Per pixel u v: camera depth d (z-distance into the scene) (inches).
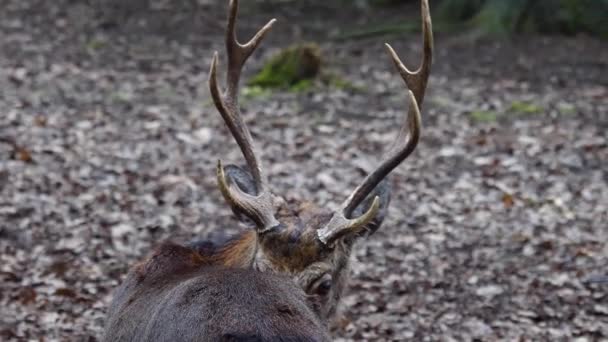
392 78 776.9
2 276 402.9
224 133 630.5
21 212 474.6
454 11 911.0
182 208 496.4
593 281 418.0
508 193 532.4
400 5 965.2
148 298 238.2
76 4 986.7
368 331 372.2
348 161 584.4
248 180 275.0
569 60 828.6
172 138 612.7
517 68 808.3
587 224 492.4
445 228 482.6
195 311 209.9
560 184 549.3
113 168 549.3
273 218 252.8
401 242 462.6
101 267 419.8
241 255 263.3
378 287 412.2
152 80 753.6
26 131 606.5
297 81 735.1
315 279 251.0
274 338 201.6
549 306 397.1
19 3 986.1
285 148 604.4
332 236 251.4
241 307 208.8
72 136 604.4
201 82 753.6
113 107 677.3
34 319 366.3
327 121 663.8
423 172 568.7
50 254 432.5
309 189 533.6
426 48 272.7
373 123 663.1
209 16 959.6
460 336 370.3
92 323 366.0
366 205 279.1
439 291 411.2
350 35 892.6
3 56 802.2
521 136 634.8
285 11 970.1
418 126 261.6
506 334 372.5
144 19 943.7
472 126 658.8
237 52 275.4
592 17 888.9
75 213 481.7
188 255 259.1
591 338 369.4
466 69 807.1
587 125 663.1
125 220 475.2
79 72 767.1
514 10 890.7
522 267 436.8
